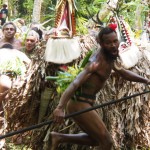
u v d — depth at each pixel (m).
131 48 5.68
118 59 5.52
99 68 4.62
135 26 7.53
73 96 4.71
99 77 4.67
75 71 5.07
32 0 17.53
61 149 5.50
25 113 5.64
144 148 5.80
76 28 5.91
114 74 5.50
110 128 5.48
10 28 7.26
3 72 5.72
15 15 17.66
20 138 5.80
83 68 4.99
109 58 4.67
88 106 4.70
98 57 4.64
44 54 5.48
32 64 5.59
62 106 4.41
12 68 5.71
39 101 5.58
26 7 17.86
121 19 6.00
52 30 5.73
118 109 5.55
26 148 5.81
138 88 5.55
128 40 5.75
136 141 5.71
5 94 5.62
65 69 5.42
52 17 6.38
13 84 5.62
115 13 6.02
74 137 4.85
